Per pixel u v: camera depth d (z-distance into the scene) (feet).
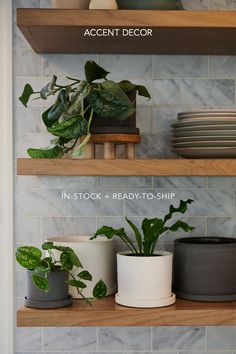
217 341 5.12
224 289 4.57
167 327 5.12
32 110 5.06
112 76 5.11
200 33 4.48
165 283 4.45
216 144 4.47
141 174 4.36
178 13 4.32
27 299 4.42
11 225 5.04
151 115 5.12
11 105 5.03
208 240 4.99
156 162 4.36
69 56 5.09
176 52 5.07
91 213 5.11
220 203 5.15
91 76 4.59
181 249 4.68
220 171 4.38
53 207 5.09
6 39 5.03
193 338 5.11
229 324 4.33
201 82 5.14
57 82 5.07
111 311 4.30
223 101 5.15
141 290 4.39
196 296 4.58
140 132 5.12
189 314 4.32
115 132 4.48
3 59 5.02
